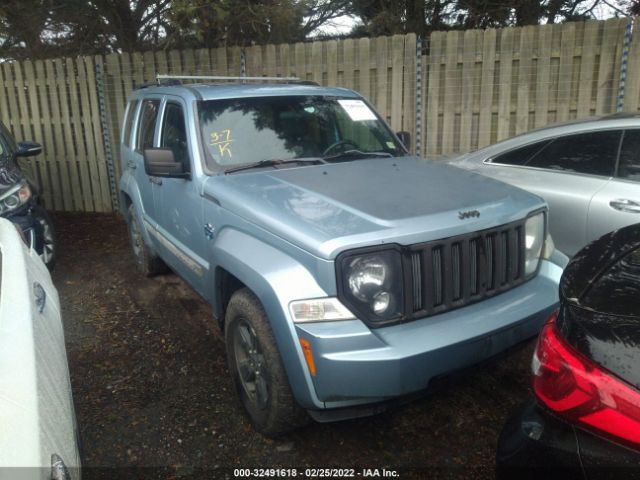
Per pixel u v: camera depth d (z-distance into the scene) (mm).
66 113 8938
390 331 2791
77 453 2297
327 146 4387
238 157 4078
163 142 4773
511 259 3232
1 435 1643
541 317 3125
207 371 4094
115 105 8742
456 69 7062
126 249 7227
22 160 7055
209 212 3762
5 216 5508
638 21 6262
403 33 10148
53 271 6461
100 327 4898
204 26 8164
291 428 3184
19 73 9008
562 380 1861
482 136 7109
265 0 8828
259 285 2949
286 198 3344
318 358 2680
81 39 10602
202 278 3984
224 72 8203
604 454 1718
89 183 9156
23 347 2107
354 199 3250
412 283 2863
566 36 6555
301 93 4641
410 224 2885
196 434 3375
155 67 8453
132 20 10344
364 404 2838
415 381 2711
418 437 3287
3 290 2480
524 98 6863
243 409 3545
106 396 3803
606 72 6516
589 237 4449
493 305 3088
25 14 9516
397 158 4398
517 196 3475
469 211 3082
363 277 2762
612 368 1729
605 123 4629
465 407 3549
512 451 2029
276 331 2855
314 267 2779
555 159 4859
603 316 1881
